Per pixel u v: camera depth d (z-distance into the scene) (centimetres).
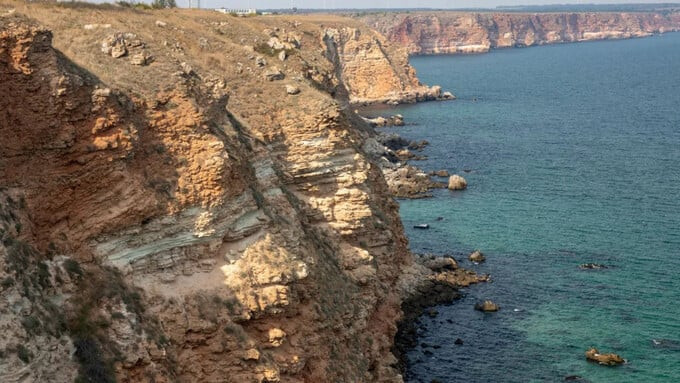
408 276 7875
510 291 7912
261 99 6219
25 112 3459
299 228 4931
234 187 4259
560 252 9000
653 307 7475
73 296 3397
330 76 8894
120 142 3750
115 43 4306
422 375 6238
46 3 5397
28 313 3072
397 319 6819
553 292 7875
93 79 3878
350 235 6216
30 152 3491
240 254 4209
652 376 6225
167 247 3928
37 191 3491
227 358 3897
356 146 6900
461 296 7794
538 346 6756
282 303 4172
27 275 3194
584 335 6931
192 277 4006
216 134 4306
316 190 6141
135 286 3741
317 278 4666
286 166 6006
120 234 3738
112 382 3272
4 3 4753
